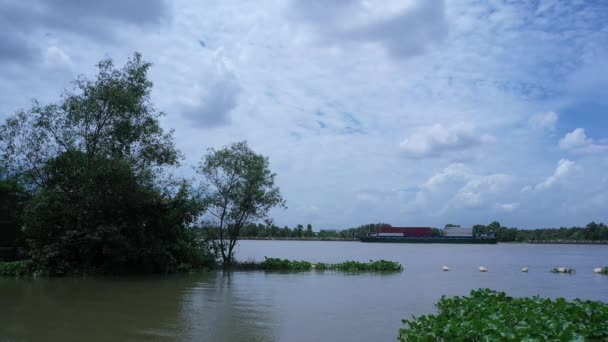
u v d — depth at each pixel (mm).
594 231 139375
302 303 18203
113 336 12375
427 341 10914
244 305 17594
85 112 29625
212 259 34688
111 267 29109
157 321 14375
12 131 29109
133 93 31078
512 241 152125
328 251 75562
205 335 12570
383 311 16453
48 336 12336
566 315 13750
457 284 25953
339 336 12594
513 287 25062
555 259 58094
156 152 32344
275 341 12016
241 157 34938
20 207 30891
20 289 21688
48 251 27688
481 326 11461
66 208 28703
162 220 31125
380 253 69812
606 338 12180
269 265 35312
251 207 35281
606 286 25938
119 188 29000
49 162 29344
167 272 30734
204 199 33688
